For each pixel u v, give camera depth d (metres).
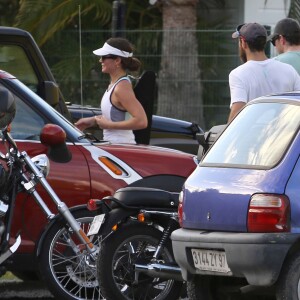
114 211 29.84
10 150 29.59
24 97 32.94
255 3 81.25
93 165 32.50
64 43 69.06
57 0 70.12
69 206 32.16
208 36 66.38
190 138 45.97
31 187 29.77
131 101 36.69
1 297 33.69
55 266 31.11
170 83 66.44
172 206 30.17
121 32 56.84
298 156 26.45
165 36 66.19
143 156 33.06
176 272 29.34
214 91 66.69
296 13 74.75
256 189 26.33
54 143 31.50
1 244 29.11
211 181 27.38
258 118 28.03
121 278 29.84
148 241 29.95
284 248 25.86
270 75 34.16
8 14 81.44
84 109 44.56
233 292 28.22
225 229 26.69
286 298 25.89
